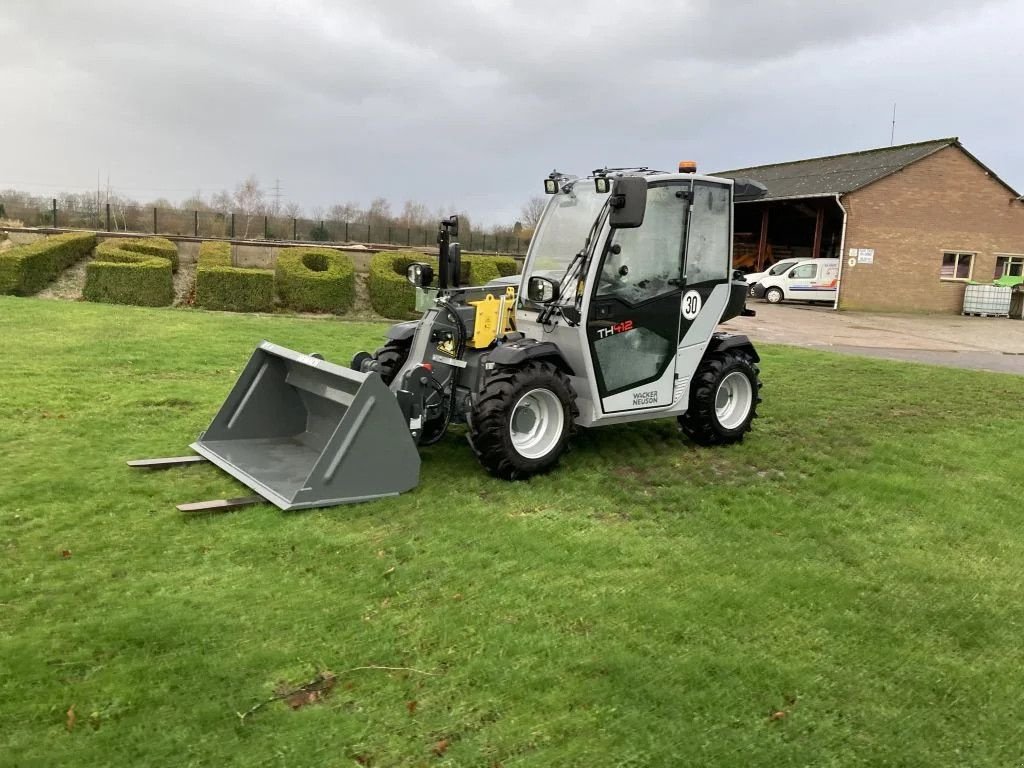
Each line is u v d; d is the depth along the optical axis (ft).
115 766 8.15
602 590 12.63
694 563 13.92
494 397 17.30
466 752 8.61
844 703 9.96
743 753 8.85
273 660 10.16
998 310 84.48
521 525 15.23
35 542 13.60
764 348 44.78
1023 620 12.44
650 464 20.18
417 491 16.94
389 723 9.05
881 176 83.15
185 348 33.76
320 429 19.12
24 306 43.93
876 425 25.85
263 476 16.79
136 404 23.70
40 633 10.57
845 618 12.14
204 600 11.69
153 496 15.99
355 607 11.69
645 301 19.43
